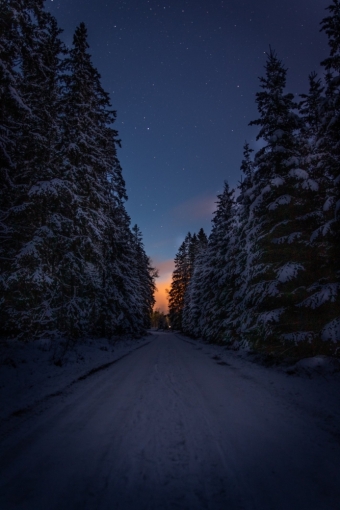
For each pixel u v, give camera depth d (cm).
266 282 1255
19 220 1309
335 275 1122
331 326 1012
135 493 305
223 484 326
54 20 1457
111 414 574
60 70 1592
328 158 1183
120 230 2386
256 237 1402
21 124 1166
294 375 945
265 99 1388
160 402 665
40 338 1342
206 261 3297
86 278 1595
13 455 389
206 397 716
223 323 2088
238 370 1140
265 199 1355
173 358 1571
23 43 1049
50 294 1445
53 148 1473
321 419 543
